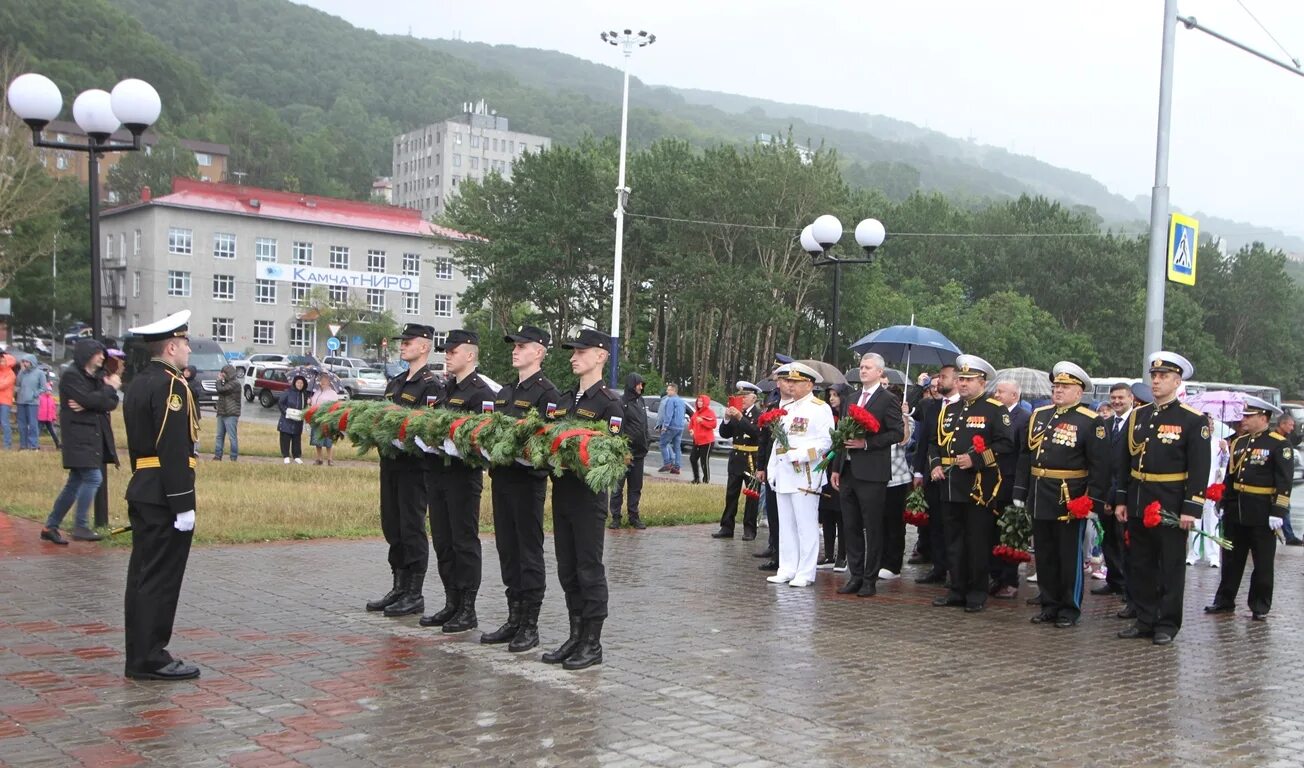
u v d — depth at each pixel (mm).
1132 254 69500
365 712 5992
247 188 72438
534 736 5676
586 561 7199
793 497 10672
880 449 10320
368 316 70188
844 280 49250
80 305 71562
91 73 111688
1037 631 9016
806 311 52750
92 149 11539
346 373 49094
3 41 107312
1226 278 78250
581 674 6969
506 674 6898
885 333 14992
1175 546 8695
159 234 67812
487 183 50938
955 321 57406
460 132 147375
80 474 10922
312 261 72938
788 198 45875
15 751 5180
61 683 6312
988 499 9734
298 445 20875
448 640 7758
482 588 9836
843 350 54375
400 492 8461
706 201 45250
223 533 11680
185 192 69750
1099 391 42031
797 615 9227
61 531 11445
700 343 51000
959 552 9953
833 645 8102
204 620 8055
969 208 102938
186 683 6410
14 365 21031
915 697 6723
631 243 47719
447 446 7684
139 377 6543
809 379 10727
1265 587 9922
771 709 6332
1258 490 9883
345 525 12727
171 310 68312
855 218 48531
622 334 48969
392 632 7930
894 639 8430
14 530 11578
